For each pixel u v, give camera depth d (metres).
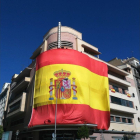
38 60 26.69
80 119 20.91
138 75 44.19
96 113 24.92
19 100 30.67
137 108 37.28
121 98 33.34
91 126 22.72
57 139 20.94
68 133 21.33
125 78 39.44
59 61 24.27
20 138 30.34
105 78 29.39
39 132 23.17
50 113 21.19
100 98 26.95
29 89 29.30
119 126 30.27
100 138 25.16
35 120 21.73
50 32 31.19
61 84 22.61
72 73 23.47
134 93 39.28
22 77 37.25
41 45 32.84
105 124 25.58
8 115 35.22
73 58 24.69
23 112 28.83
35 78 25.80
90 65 27.34
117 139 28.42
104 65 30.64
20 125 30.28
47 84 23.25
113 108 29.22
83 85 23.52
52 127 20.80
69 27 31.00
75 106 21.53
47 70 24.30
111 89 31.59
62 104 21.44
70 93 22.16
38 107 22.62
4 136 26.50
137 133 34.19
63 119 20.50
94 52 34.97
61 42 28.81
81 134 19.62
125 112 33.00
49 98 22.14
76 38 30.67
